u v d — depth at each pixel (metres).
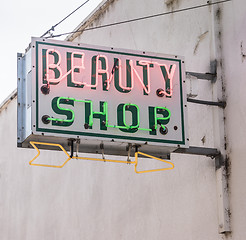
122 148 7.05
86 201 10.38
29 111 6.77
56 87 6.82
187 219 7.70
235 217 6.96
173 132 7.07
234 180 7.06
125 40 9.98
